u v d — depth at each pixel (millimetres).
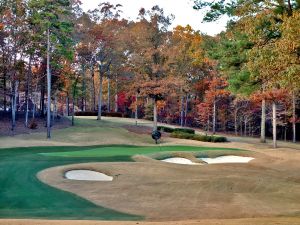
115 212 14945
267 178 22797
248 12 17359
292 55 13430
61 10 44812
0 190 18156
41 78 52750
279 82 14406
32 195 17328
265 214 14781
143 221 13188
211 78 63656
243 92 23703
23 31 48031
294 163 30328
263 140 51969
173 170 23938
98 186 19172
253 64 15914
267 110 65438
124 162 25672
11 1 47375
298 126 75438
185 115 76500
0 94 59875
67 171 22562
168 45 51312
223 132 75188
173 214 14742
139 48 50312
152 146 41312
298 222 11344
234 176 22359
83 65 59438
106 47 60062
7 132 44656
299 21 12820
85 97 83125
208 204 16266
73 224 10953
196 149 37375
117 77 69688
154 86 48188
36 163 25062
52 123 52281
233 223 11266
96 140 44531
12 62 49344
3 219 12336
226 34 25141
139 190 18406
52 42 47500
